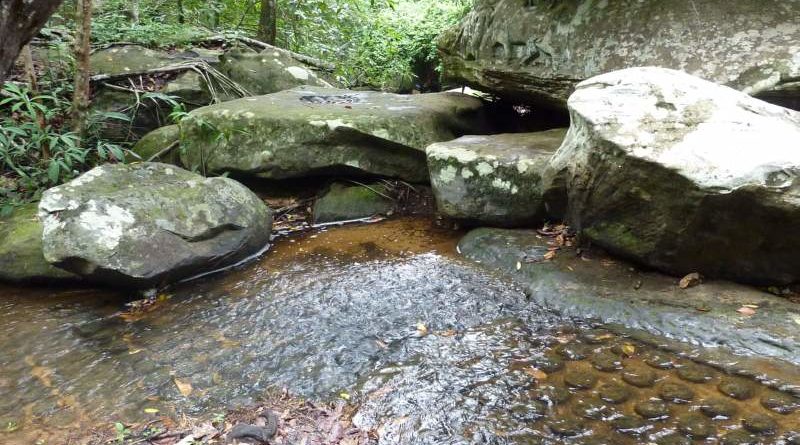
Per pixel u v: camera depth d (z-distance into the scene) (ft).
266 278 11.11
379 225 13.79
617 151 8.61
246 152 14.43
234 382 7.86
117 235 10.11
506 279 10.39
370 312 9.60
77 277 10.91
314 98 16.98
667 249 9.02
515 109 18.45
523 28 14.42
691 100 8.90
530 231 11.76
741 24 11.13
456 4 29.50
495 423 6.75
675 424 6.52
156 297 10.48
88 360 8.51
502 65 14.88
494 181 12.00
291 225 14.03
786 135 8.30
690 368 7.49
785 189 7.78
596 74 12.72
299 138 14.11
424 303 9.80
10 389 7.84
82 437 6.82
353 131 14.01
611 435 6.43
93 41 18.99
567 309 9.17
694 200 8.10
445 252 11.93
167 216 10.85
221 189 12.00
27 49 14.67
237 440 6.66
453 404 7.14
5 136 13.48
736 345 7.73
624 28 12.47
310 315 9.59
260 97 16.83
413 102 16.66
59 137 13.52
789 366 7.25
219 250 11.26
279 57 20.79
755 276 8.80
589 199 9.59
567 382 7.41
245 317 9.62
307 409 7.22
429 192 14.80
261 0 23.82
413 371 7.89
